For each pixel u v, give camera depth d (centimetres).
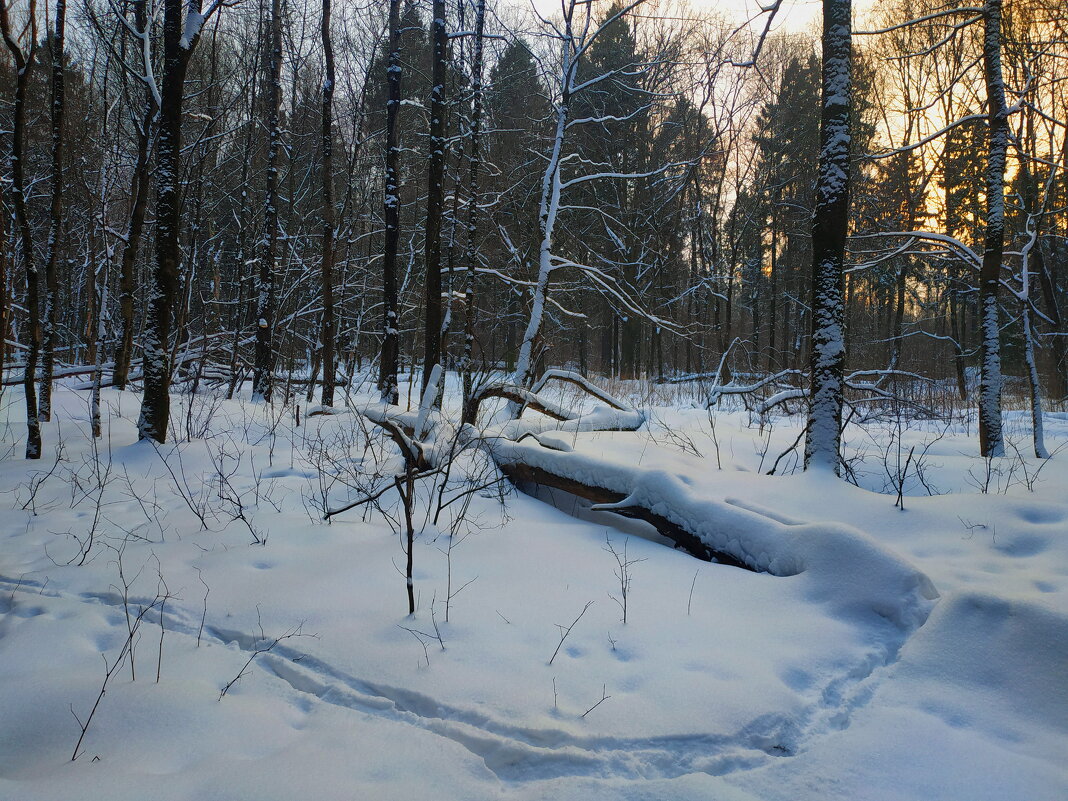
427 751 262
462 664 329
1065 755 269
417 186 1880
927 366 3250
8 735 268
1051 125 1830
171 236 781
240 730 277
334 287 1596
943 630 350
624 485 558
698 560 488
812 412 652
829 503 561
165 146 775
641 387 1986
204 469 704
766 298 3062
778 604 400
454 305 1611
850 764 263
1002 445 810
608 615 387
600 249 2005
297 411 926
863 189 1750
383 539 507
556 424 754
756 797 245
